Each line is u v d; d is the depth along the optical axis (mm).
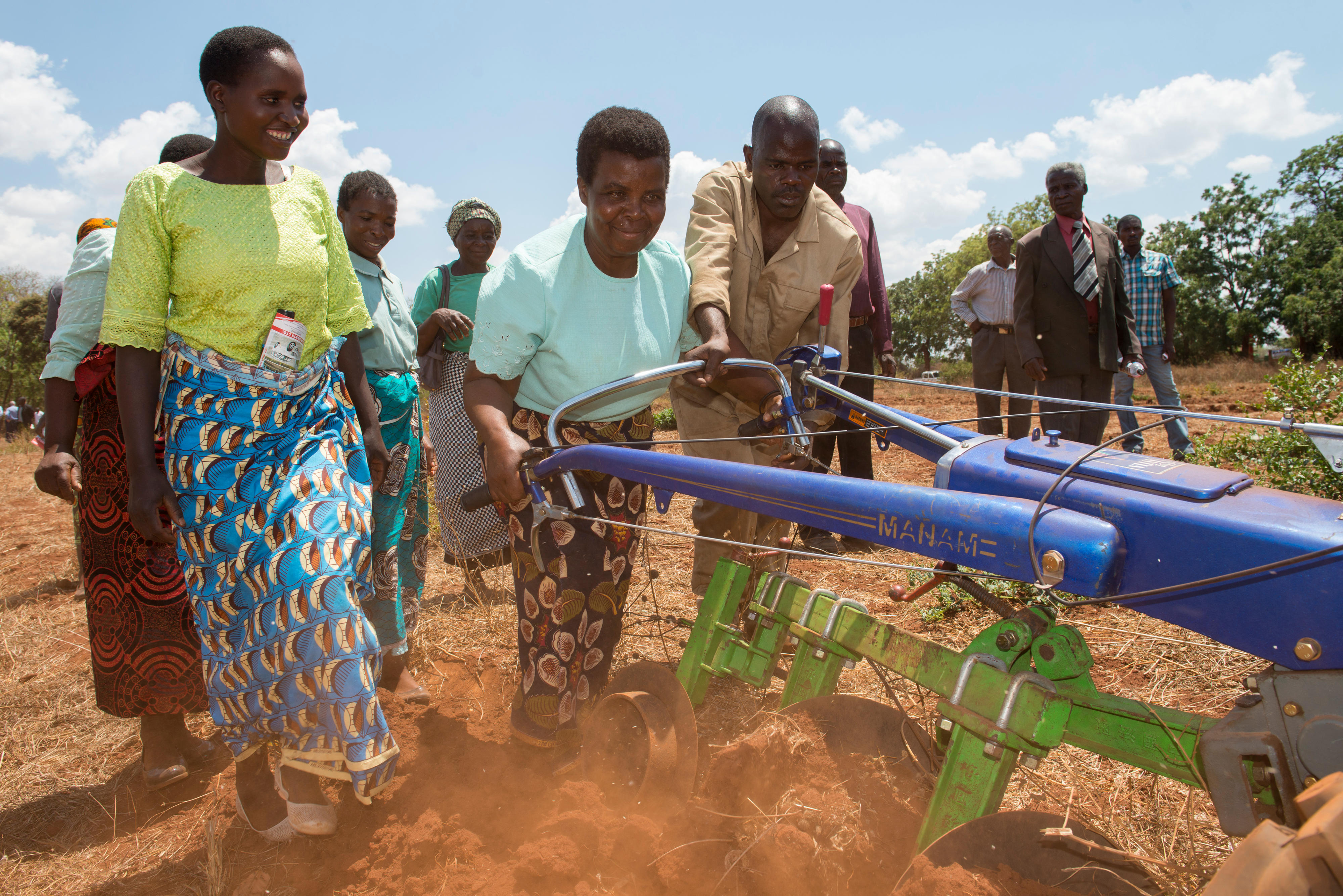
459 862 2182
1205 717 1679
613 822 2162
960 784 1761
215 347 2305
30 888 2350
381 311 3605
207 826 2350
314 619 2160
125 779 2949
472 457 4504
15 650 4305
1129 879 1575
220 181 2348
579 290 2566
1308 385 4609
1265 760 1490
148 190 2219
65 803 2803
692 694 2588
